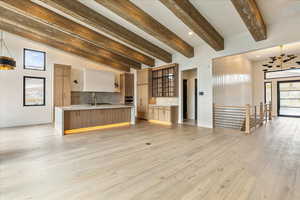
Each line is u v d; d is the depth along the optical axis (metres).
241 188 1.91
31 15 3.61
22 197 1.73
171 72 6.70
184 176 2.21
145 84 7.55
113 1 3.10
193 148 3.41
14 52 5.68
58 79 6.57
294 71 8.15
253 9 3.01
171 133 4.79
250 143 3.76
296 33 3.63
